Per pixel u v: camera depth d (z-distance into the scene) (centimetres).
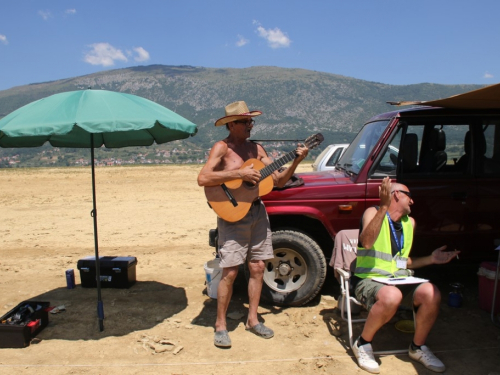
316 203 475
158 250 781
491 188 474
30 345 414
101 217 1150
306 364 374
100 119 368
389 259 396
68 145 539
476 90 386
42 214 1205
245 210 411
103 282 568
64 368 372
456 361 378
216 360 383
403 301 378
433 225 475
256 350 400
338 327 441
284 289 486
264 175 418
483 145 482
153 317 476
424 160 482
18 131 362
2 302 524
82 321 467
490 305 462
